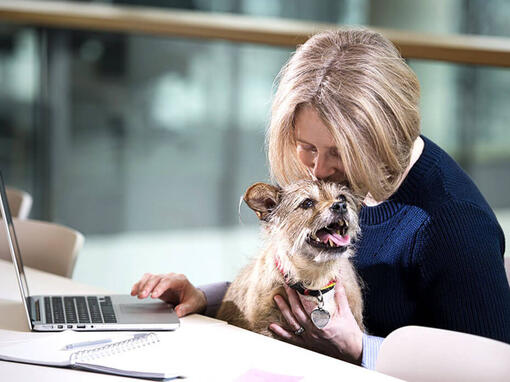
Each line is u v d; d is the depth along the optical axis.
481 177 4.53
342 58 1.71
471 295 1.78
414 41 4.25
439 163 1.91
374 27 4.70
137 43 4.45
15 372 1.45
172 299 2.01
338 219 1.81
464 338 1.50
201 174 4.65
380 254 1.93
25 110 4.32
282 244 1.90
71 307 1.85
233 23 4.46
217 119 4.62
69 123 4.40
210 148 4.63
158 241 4.61
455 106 4.45
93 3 4.44
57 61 4.33
